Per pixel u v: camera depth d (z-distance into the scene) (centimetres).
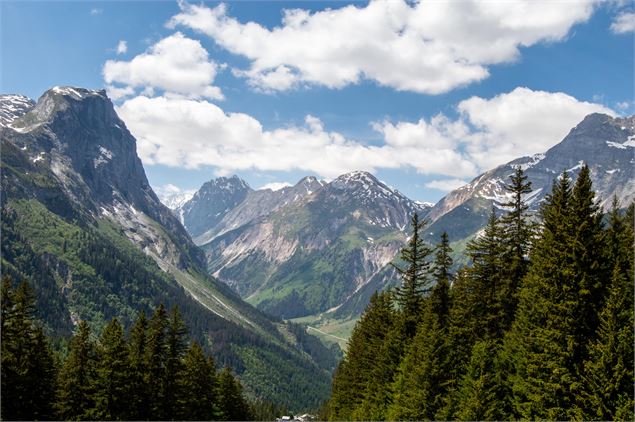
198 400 9575
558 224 4500
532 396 4181
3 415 6850
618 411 3575
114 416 7481
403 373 6506
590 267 4169
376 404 7406
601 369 3750
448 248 6594
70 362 7538
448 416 5406
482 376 4941
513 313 5478
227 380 11994
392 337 7412
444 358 5822
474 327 5688
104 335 7688
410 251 6950
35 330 7362
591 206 4369
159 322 8088
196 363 9694
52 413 7369
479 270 5650
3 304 6875
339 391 10381
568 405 3994
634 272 4084
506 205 5578
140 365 7800
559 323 4144
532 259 5228
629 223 4712
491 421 4812
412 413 5806
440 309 6538
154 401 7969
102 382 7450
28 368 7094
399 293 7119
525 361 4478
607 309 3828
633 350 3688
